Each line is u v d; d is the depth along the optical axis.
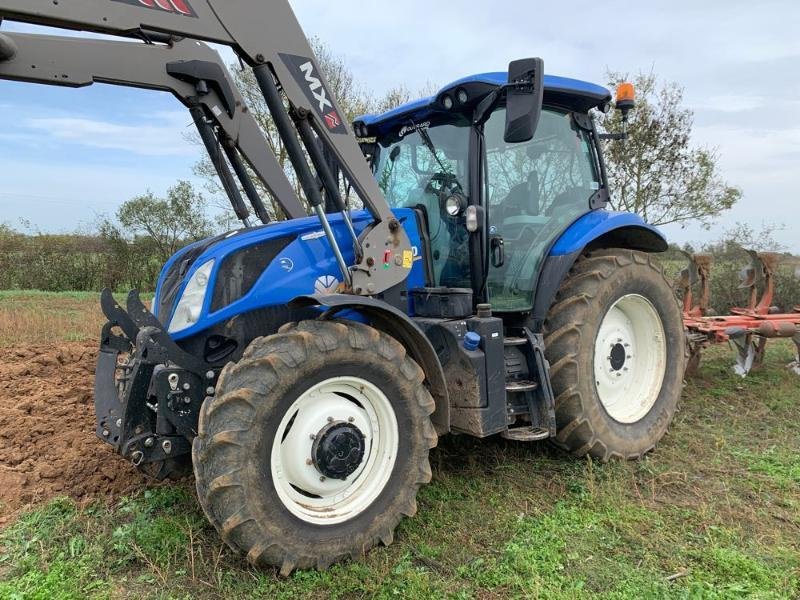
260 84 2.92
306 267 3.16
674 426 4.57
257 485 2.51
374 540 2.81
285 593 2.48
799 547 2.88
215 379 2.83
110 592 2.45
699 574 2.64
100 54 3.15
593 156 4.23
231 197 3.81
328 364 2.68
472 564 2.70
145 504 3.12
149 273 18.03
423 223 3.69
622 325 4.25
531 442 4.15
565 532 2.98
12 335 7.71
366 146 4.34
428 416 2.99
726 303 8.52
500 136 3.70
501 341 3.31
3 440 3.88
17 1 2.39
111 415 3.10
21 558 2.64
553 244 3.86
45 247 17.33
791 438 4.33
